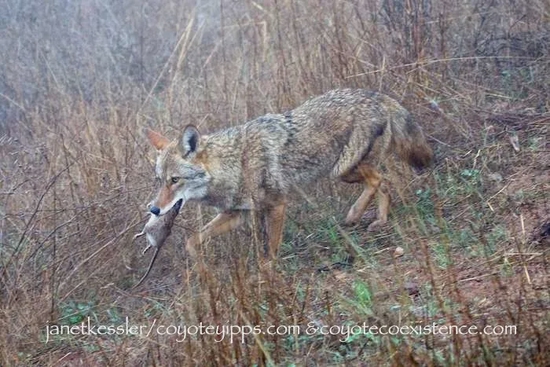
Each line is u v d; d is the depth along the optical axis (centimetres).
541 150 1229
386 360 808
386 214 1202
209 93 1504
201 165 1120
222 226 1166
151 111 1595
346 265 1109
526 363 765
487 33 1531
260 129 1159
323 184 1281
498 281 850
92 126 1446
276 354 844
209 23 1936
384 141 1209
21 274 1120
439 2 1564
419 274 1012
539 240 1027
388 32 1496
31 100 1784
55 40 1962
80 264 1108
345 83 1414
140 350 949
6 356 960
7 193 1230
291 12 1620
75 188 1259
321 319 934
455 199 1191
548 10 1516
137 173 1276
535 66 1446
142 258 1196
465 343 813
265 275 937
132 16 2003
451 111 1368
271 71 1527
